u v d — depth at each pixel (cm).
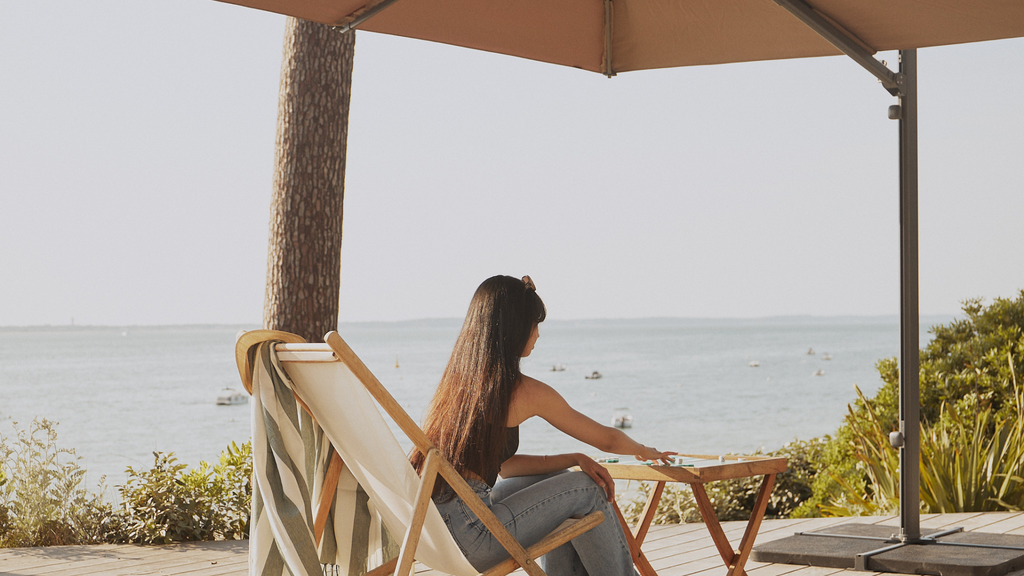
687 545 401
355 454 209
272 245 459
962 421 573
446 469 194
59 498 477
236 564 396
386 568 228
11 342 11719
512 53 322
